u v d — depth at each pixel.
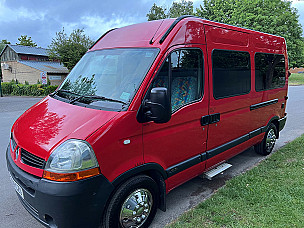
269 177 4.23
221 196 3.67
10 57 36.06
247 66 4.35
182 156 3.26
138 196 2.77
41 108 3.14
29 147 2.48
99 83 3.10
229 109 3.95
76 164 2.23
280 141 6.57
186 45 3.14
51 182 2.22
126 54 3.10
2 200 3.69
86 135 2.32
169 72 2.91
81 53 23.48
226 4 30.05
